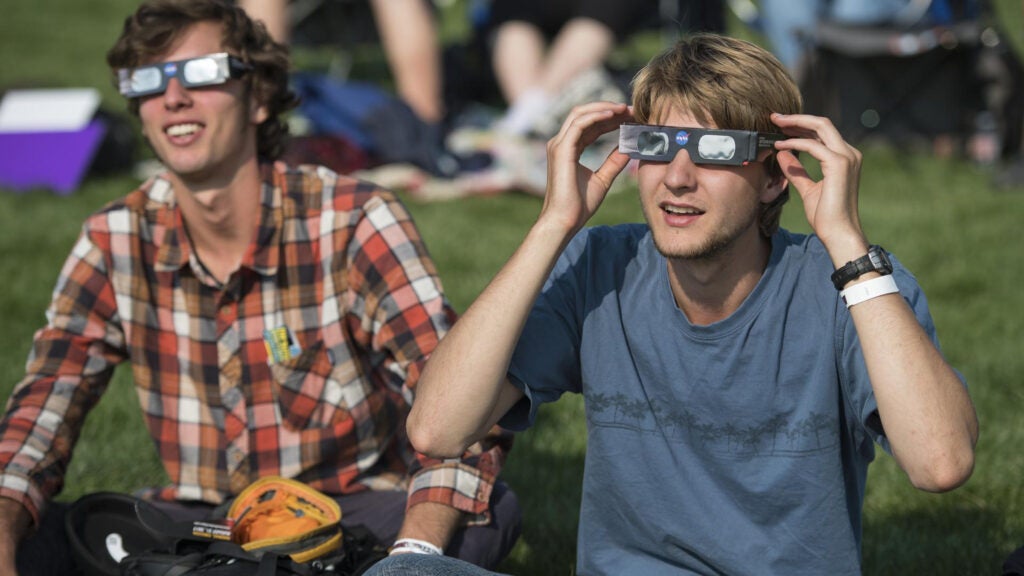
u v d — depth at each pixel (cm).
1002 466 493
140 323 365
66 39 1557
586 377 310
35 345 366
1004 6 1648
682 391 299
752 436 296
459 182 950
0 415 547
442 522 336
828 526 294
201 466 369
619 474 305
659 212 291
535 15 1127
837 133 288
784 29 1082
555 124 1005
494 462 351
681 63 294
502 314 294
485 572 276
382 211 363
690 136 284
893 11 1060
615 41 1074
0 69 1339
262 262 359
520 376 306
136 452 518
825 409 291
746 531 296
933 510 462
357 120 942
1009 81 997
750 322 294
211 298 365
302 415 365
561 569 430
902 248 788
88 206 884
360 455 373
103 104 1128
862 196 927
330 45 1270
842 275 280
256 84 366
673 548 303
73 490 484
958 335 641
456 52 1179
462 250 788
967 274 735
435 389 296
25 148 944
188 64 352
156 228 365
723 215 287
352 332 368
